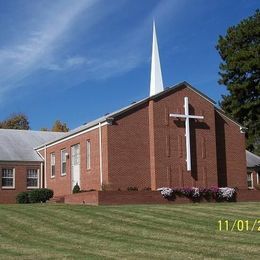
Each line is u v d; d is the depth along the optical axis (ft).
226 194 112.78
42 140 162.40
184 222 74.74
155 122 115.55
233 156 127.54
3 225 74.38
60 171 137.69
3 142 154.81
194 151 119.14
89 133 121.08
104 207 89.81
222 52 170.40
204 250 53.93
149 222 74.84
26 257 49.34
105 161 112.47
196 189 109.91
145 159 115.03
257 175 156.46
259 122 165.48
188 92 120.37
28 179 146.51
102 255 50.60
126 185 112.27
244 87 162.50
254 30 162.50
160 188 109.81
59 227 72.43
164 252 52.54
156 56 141.90
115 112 119.96
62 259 48.06
